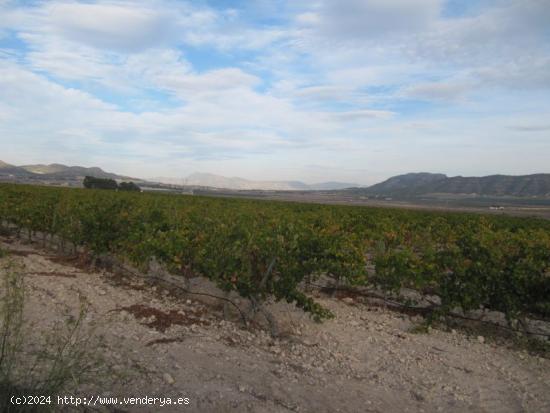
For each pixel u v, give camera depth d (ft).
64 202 46.68
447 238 49.57
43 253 42.32
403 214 83.05
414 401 17.35
